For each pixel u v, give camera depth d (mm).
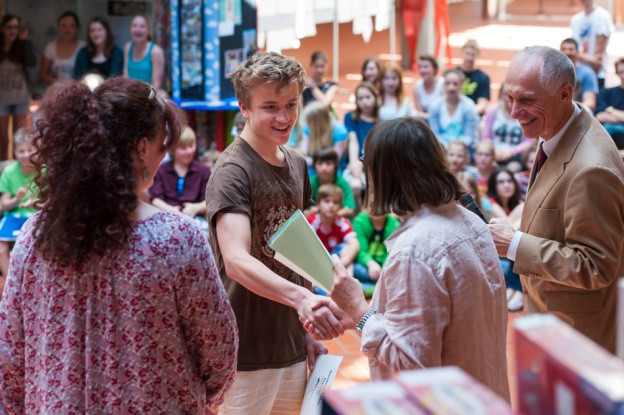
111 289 1856
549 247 2738
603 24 10195
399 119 2225
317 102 7336
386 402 1073
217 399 2059
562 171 2779
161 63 7160
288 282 2545
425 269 2078
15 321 1943
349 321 2469
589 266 2672
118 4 7473
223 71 6941
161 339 1883
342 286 2318
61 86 1880
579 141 2770
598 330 2848
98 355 1864
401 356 2064
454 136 8109
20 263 1925
